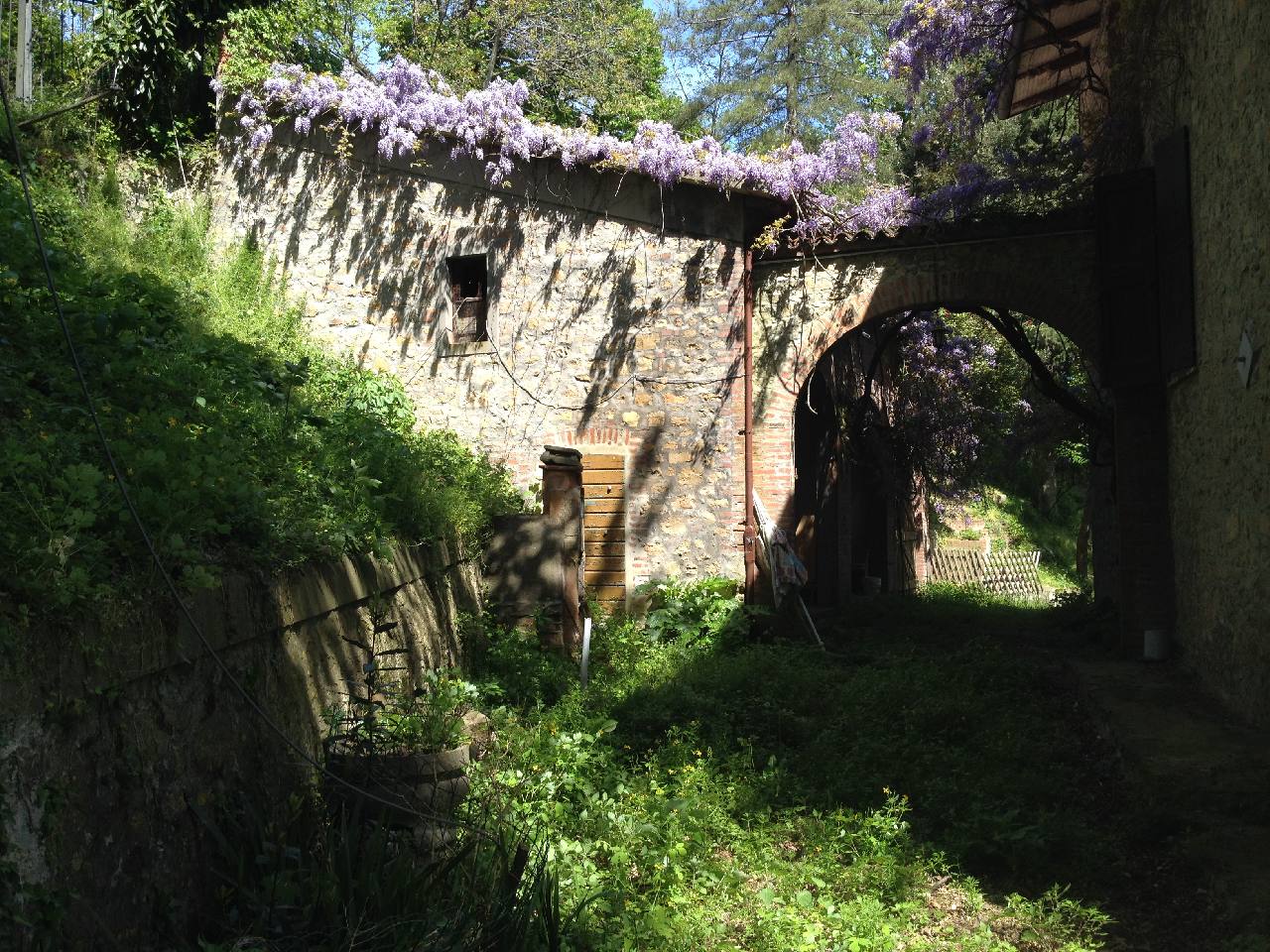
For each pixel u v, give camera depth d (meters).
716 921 4.57
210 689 4.15
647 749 7.01
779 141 23.88
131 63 13.31
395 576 6.59
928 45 12.48
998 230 11.15
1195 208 8.78
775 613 11.23
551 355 12.52
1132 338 10.16
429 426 12.87
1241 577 7.49
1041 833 5.57
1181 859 5.21
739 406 11.89
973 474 20.66
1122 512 10.46
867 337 17.47
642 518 12.05
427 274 13.05
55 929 3.00
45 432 4.29
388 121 12.77
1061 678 10.00
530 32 24.78
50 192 10.39
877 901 4.78
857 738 7.30
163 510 4.07
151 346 6.46
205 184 13.72
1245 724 7.32
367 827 4.41
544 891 4.16
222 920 3.83
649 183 12.23
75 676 3.28
